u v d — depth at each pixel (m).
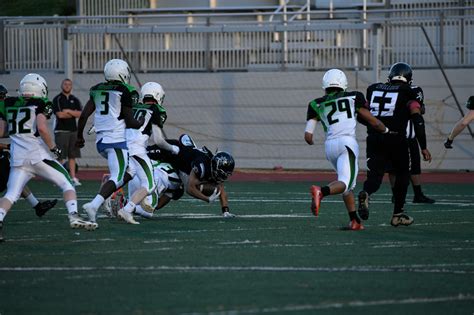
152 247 26.47
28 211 36.88
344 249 25.98
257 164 62.78
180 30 63.06
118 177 30.16
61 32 64.00
